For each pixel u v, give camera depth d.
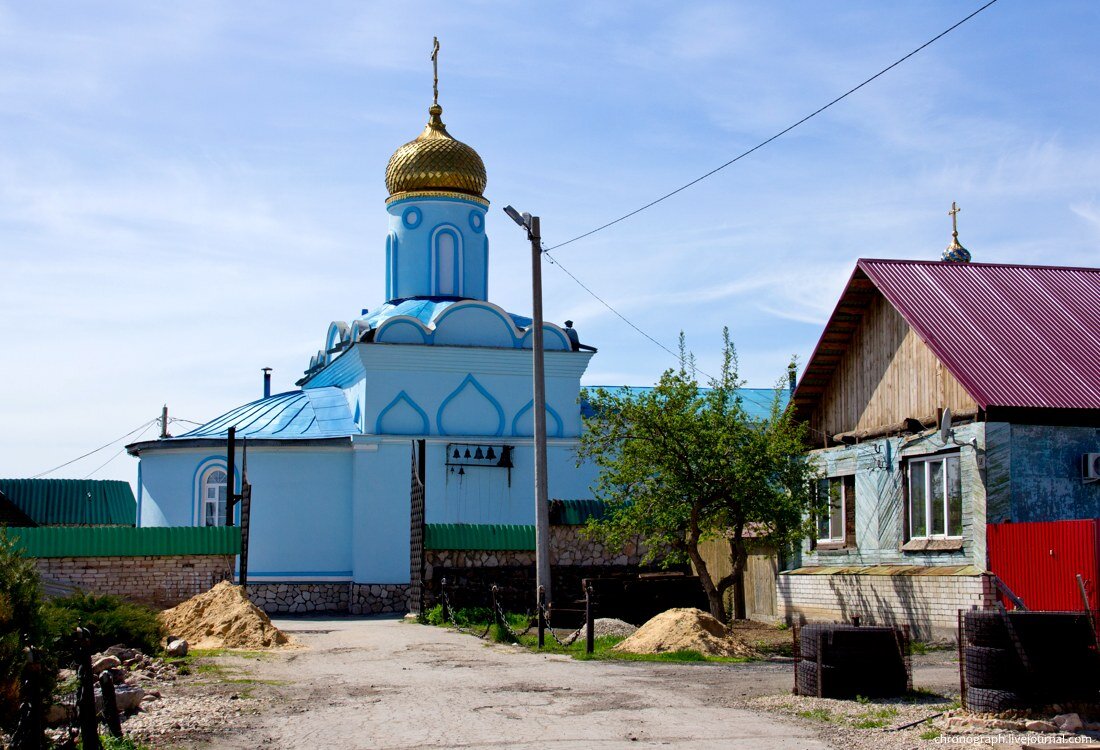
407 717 12.69
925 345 22.00
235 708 13.40
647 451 23.72
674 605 25.83
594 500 31.73
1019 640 12.27
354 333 36.28
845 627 14.03
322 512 34.44
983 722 11.95
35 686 10.12
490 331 36.12
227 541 27.36
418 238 39.06
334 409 36.72
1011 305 22.23
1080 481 20.11
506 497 35.31
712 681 15.42
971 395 19.80
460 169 39.06
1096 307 22.53
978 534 19.95
